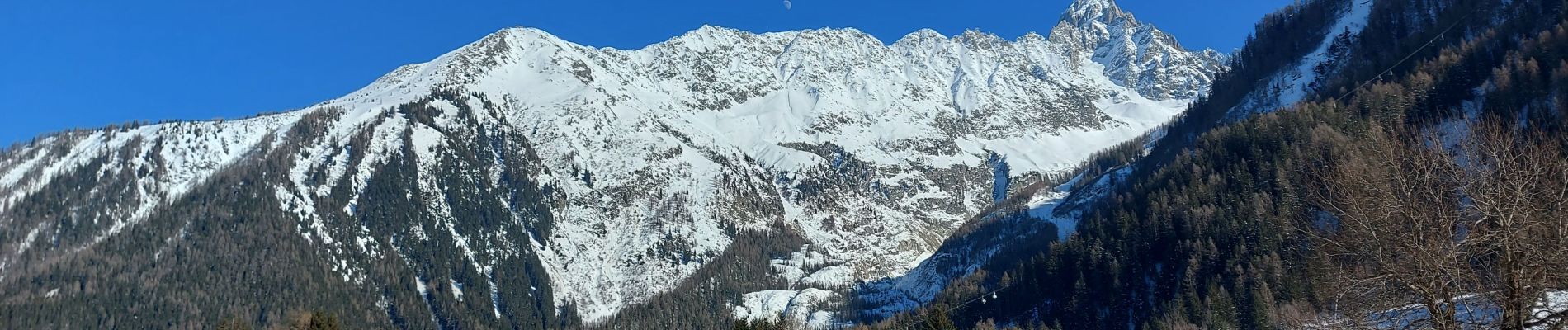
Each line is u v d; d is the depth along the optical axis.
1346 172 28.30
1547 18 144.50
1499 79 127.19
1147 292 141.50
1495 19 165.00
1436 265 25.02
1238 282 116.25
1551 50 127.62
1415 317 26.92
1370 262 27.06
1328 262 28.44
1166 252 143.00
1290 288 96.88
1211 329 114.25
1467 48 150.00
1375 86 145.88
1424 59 161.25
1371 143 28.91
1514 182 24.88
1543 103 114.94
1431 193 25.98
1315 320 29.48
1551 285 24.47
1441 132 29.66
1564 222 24.33
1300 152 132.12
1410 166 26.98
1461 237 26.16
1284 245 116.06
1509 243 24.50
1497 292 25.22
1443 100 134.88
